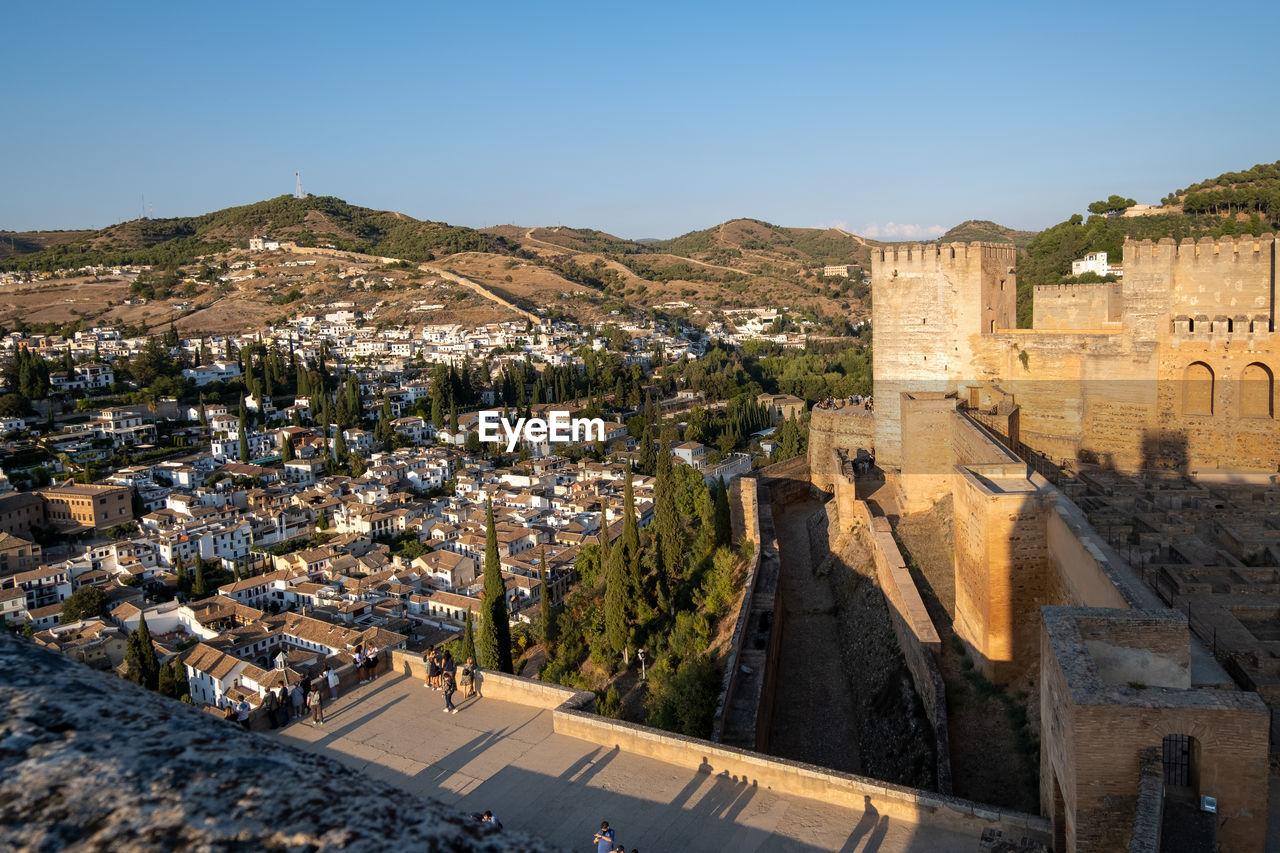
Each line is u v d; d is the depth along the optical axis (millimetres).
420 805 3590
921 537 42906
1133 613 18672
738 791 18703
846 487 50688
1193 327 44312
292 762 3805
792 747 35219
